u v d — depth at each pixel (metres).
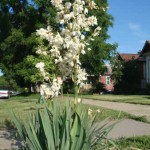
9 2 41.97
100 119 11.70
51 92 5.71
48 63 9.98
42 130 4.95
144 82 44.72
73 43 5.37
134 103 21.61
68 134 4.74
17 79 41.31
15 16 42.50
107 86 63.47
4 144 8.35
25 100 26.53
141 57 46.56
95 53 42.22
